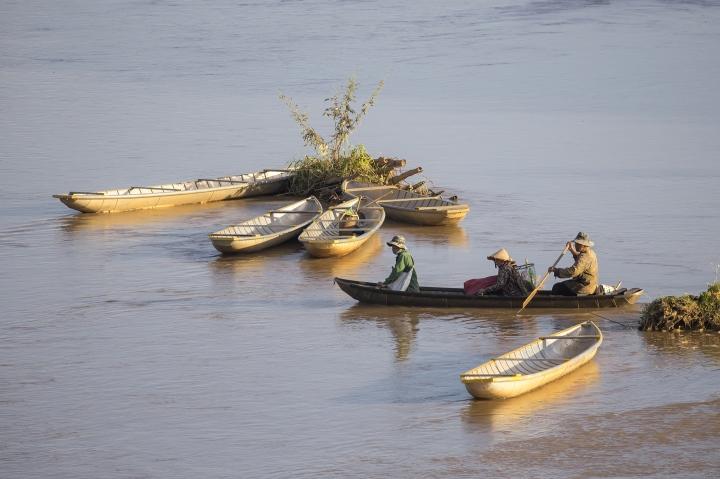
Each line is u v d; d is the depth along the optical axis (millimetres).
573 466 53562
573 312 78812
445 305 80500
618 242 102438
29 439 58625
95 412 62438
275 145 162750
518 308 79188
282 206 122625
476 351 71438
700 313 74250
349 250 98375
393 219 114625
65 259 99000
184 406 63125
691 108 193500
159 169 144875
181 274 93438
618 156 150750
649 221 111438
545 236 105750
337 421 60219
